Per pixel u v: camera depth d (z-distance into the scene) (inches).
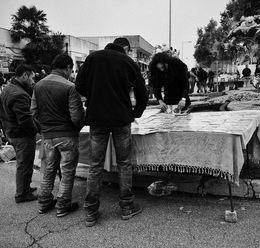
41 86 121.1
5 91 134.0
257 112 158.7
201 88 730.8
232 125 121.2
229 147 106.3
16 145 139.2
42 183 128.0
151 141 120.6
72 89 118.5
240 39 649.0
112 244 100.5
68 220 120.3
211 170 112.3
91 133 112.0
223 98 368.8
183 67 164.9
